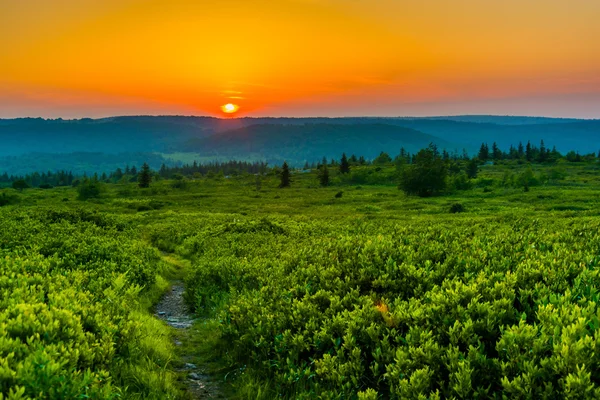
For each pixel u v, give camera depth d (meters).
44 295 8.04
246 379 6.57
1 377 4.36
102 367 5.78
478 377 5.21
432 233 14.63
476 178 115.94
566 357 4.74
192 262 20.56
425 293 7.62
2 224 19.58
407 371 5.50
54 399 4.44
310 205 72.75
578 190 79.31
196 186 144.75
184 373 7.11
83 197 95.44
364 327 6.71
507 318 6.30
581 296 6.64
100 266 12.83
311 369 6.62
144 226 37.88
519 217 33.34
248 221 31.80
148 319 9.51
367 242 11.44
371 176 134.62
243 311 8.88
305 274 10.28
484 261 9.41
